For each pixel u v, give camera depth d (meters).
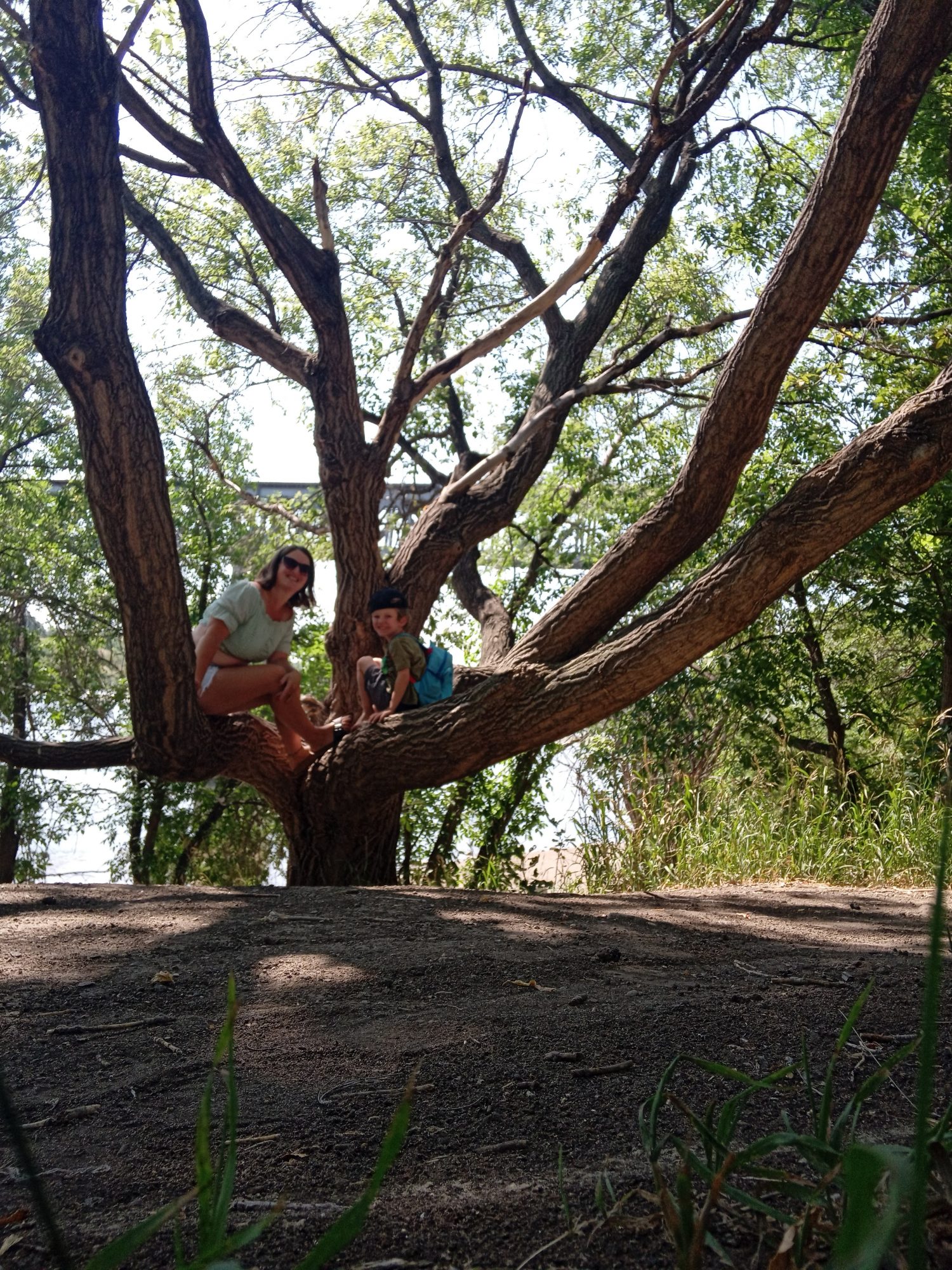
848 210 6.72
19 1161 2.23
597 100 13.71
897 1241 1.50
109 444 6.91
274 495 19.72
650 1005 3.37
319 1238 1.85
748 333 7.22
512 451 10.42
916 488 6.87
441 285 8.88
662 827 7.94
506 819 14.38
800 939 4.71
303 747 8.72
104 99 6.50
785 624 14.88
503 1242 1.82
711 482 7.75
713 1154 1.98
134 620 7.52
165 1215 0.92
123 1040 3.09
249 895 5.50
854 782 10.35
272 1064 2.84
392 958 4.01
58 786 19.22
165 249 11.21
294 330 14.95
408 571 10.41
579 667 7.69
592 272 14.21
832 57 13.41
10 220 12.77
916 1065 2.73
